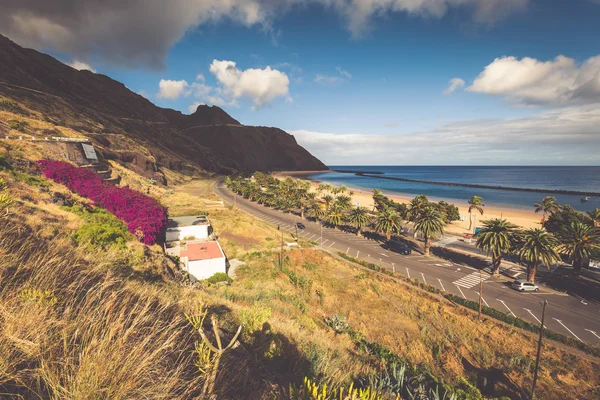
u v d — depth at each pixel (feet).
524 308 95.09
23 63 402.11
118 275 18.47
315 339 34.47
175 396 7.22
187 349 10.94
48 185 94.32
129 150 309.22
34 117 225.76
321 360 20.85
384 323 84.74
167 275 66.13
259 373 13.60
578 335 79.56
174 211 202.80
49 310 7.63
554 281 118.01
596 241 117.39
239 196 348.59
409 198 430.61
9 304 7.18
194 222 169.27
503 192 526.57
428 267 132.77
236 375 11.41
